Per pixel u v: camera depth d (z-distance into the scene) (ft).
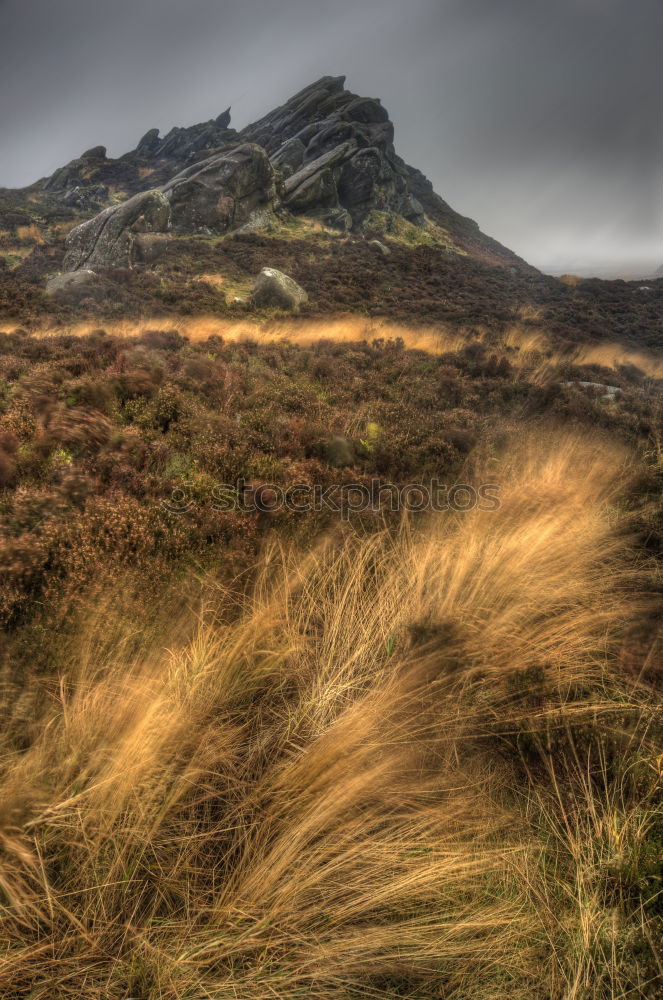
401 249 125.18
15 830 5.03
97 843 5.14
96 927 4.82
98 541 9.59
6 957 4.39
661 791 6.07
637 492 15.92
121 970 4.51
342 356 40.14
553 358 51.88
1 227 121.70
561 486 14.92
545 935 4.97
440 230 182.91
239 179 115.65
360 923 5.08
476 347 47.83
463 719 7.25
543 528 12.05
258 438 16.89
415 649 8.29
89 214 148.25
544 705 7.38
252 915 4.84
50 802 5.42
